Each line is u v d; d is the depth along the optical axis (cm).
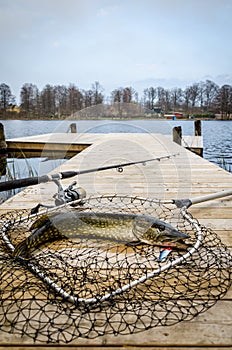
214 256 131
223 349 83
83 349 83
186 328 90
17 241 146
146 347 83
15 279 115
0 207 221
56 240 139
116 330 89
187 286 110
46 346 84
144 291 107
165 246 134
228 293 107
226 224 182
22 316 95
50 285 108
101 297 101
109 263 127
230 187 282
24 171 642
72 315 95
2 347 83
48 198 191
